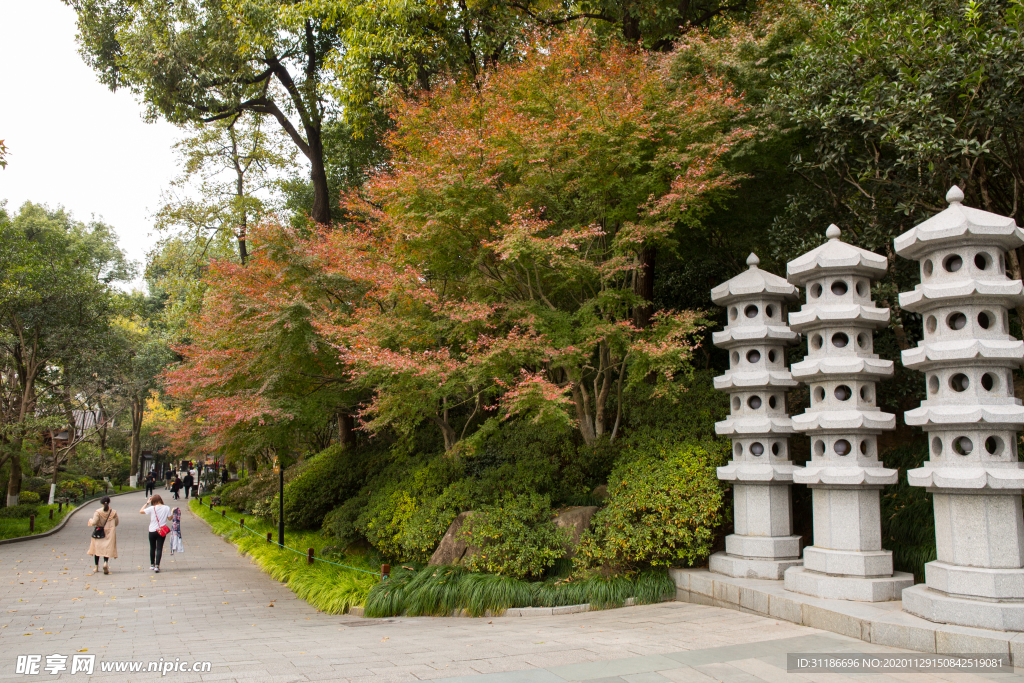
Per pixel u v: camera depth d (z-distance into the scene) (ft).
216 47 58.13
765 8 40.22
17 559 54.29
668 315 33.14
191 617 32.48
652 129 32.68
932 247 21.98
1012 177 32.68
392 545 38.47
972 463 20.68
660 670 17.42
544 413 31.40
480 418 48.52
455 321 34.32
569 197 35.01
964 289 20.76
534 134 32.24
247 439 43.88
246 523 71.46
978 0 26.81
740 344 30.53
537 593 30.32
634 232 31.81
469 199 31.91
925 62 28.07
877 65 30.71
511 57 48.88
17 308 77.97
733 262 43.93
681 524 30.14
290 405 40.16
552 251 29.66
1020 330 34.96
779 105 34.04
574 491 36.99
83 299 83.25
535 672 17.40
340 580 37.27
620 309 34.76
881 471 24.39
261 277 42.29
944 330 21.70
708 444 33.27
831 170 37.27
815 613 22.77
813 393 26.63
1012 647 17.52
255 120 77.25
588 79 34.65
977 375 20.95
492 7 50.83
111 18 62.95
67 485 113.80
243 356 41.09
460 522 35.35
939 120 26.81
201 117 66.59
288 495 57.36
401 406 36.32
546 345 31.32
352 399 45.27
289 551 49.49
